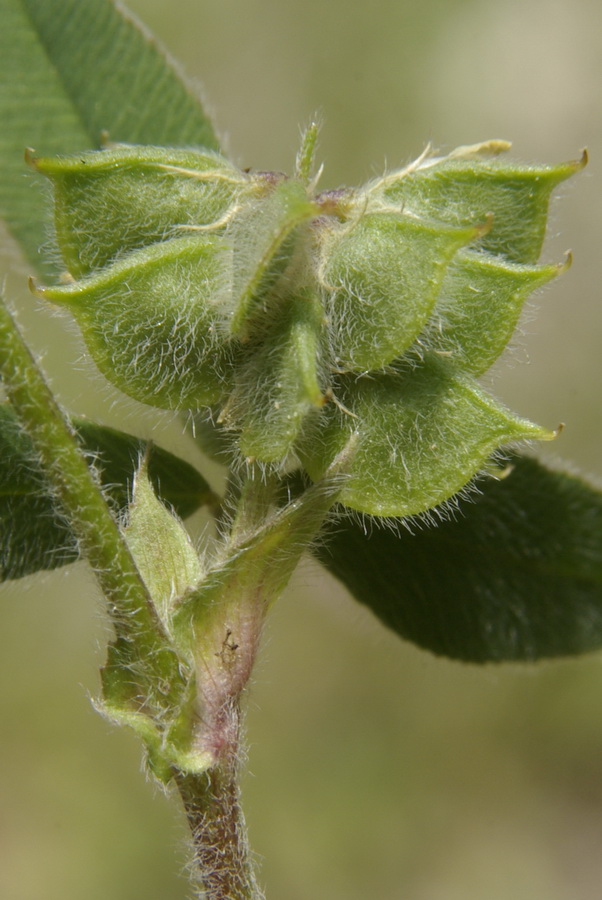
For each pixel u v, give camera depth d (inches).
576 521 5.1
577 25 13.6
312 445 4.6
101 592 4.6
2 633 11.4
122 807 11.2
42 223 5.3
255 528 4.6
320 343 4.5
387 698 12.2
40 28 5.3
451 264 4.6
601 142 13.6
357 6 12.9
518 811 12.2
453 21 13.3
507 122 13.5
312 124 4.6
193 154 4.6
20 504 4.8
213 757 4.5
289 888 11.4
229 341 4.6
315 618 12.0
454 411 4.6
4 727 11.2
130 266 4.5
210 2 12.8
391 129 12.9
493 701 12.2
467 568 5.2
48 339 8.4
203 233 4.6
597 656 5.2
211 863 4.5
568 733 12.2
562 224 13.6
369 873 11.6
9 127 5.3
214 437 4.9
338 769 11.9
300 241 4.5
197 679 4.5
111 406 4.8
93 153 4.6
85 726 11.3
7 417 4.8
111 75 5.4
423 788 12.1
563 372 13.2
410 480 4.6
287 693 12.1
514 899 11.7
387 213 4.6
